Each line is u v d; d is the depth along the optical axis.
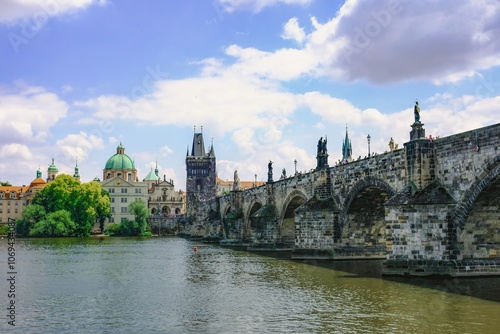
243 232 146.12
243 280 62.28
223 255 104.75
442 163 58.47
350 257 84.62
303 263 81.38
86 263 89.00
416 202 57.88
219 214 180.00
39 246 148.12
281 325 37.94
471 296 46.31
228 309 44.12
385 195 78.69
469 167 54.44
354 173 79.19
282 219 112.69
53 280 64.75
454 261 55.75
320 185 89.44
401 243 59.25
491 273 56.38
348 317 39.78
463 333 34.56
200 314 42.34
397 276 59.16
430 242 57.16
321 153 91.25
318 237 86.12
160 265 83.81
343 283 56.88
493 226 56.06
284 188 109.25
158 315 42.22
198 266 80.81
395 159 67.12
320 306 44.28
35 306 46.69
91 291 55.22
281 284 57.88
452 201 56.06
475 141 53.53
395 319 38.72
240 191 150.25
